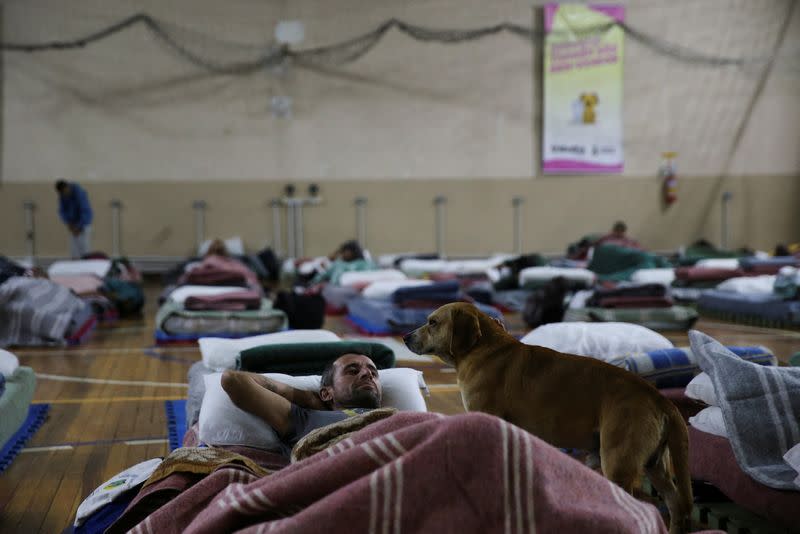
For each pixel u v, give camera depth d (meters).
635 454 2.33
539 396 2.59
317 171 13.15
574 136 13.30
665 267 10.05
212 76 12.87
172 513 2.07
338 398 2.91
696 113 13.43
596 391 2.49
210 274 8.44
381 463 1.73
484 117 13.24
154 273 12.98
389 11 13.02
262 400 2.78
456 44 13.12
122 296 8.57
